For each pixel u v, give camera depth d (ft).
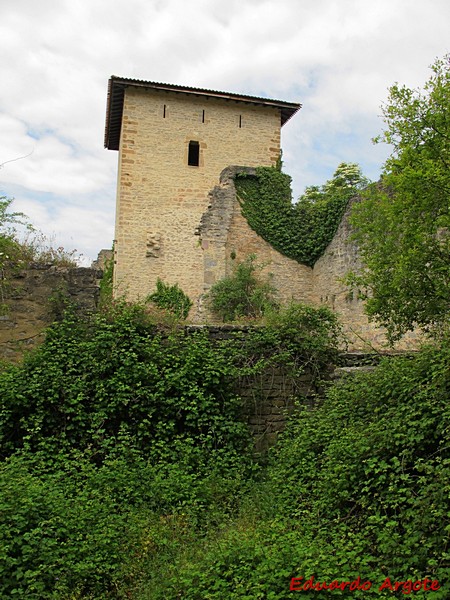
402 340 40.83
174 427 25.73
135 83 71.41
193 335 28.89
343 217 60.59
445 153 25.80
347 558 14.66
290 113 79.15
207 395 26.76
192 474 22.93
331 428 22.35
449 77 25.89
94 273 33.09
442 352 21.84
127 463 23.35
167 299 66.33
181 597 14.66
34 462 22.95
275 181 70.28
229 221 68.64
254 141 76.84
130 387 25.90
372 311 28.60
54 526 17.52
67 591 15.74
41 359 26.68
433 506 14.62
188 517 19.62
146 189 72.02
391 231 29.09
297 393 28.58
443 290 25.71
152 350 27.20
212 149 75.05
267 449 27.09
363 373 25.77
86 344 27.12
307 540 16.20
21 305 31.96
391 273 28.25
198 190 73.67
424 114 25.91
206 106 75.56
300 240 67.72
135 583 16.37
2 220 34.63
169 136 73.67
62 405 25.16
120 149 74.90
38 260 38.27
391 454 18.03
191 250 71.61
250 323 32.58
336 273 60.80
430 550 14.20
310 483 20.39
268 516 19.57
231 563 15.46
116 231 75.00
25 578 15.66
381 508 16.61
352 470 18.44
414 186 25.21
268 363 28.30
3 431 24.39
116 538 18.06
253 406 27.86
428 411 18.75
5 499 17.94
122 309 29.37
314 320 30.25
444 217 24.90
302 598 13.38
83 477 22.16
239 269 66.18
